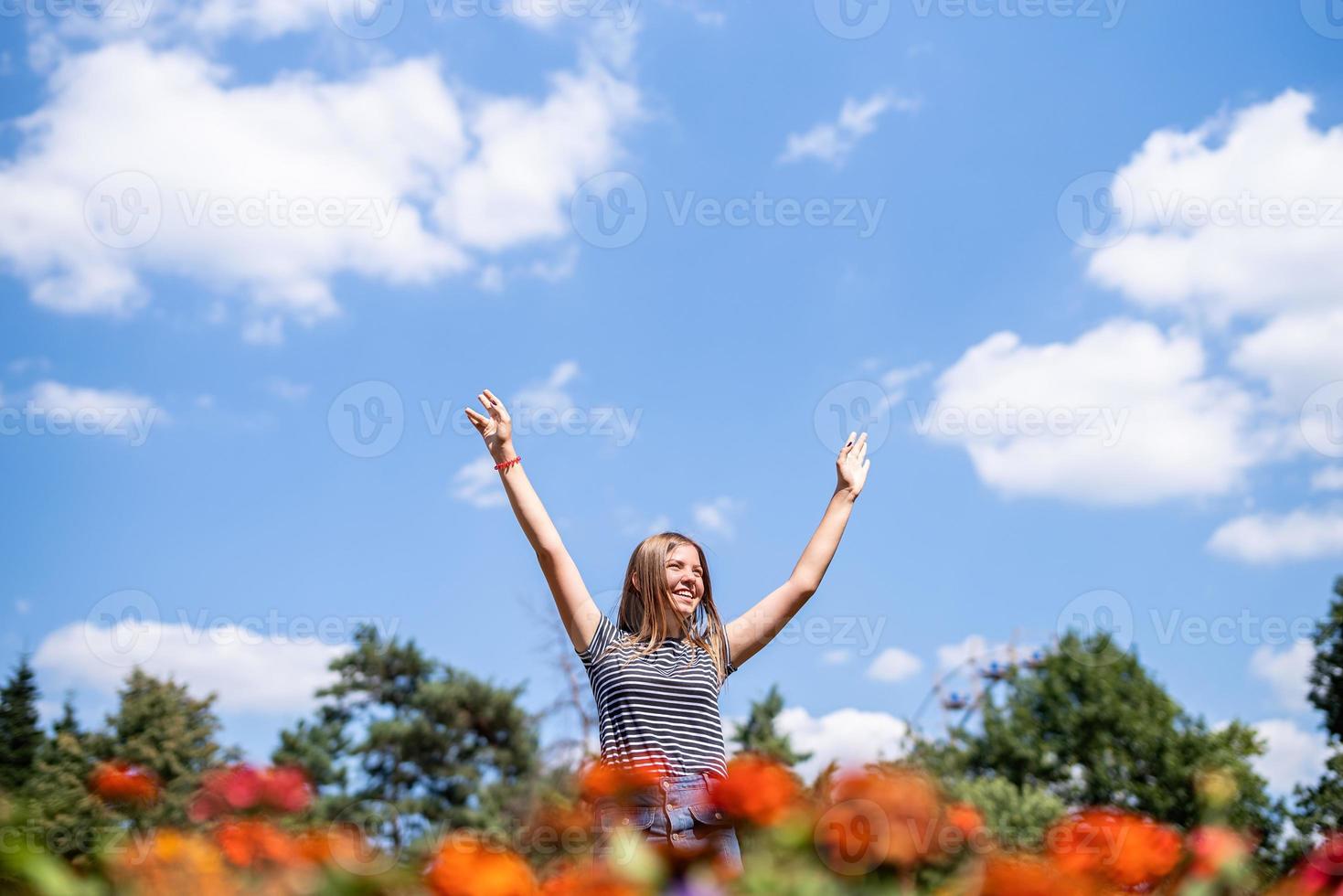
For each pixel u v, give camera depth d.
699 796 1.36
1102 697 28.69
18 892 1.32
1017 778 28.52
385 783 27.91
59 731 21.34
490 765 27.83
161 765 21.91
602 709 3.07
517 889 1.22
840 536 3.52
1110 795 27.81
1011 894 1.18
